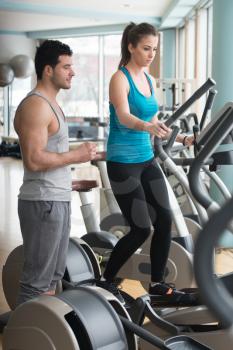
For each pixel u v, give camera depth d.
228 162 3.03
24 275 2.91
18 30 16.02
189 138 3.30
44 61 2.80
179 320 2.73
